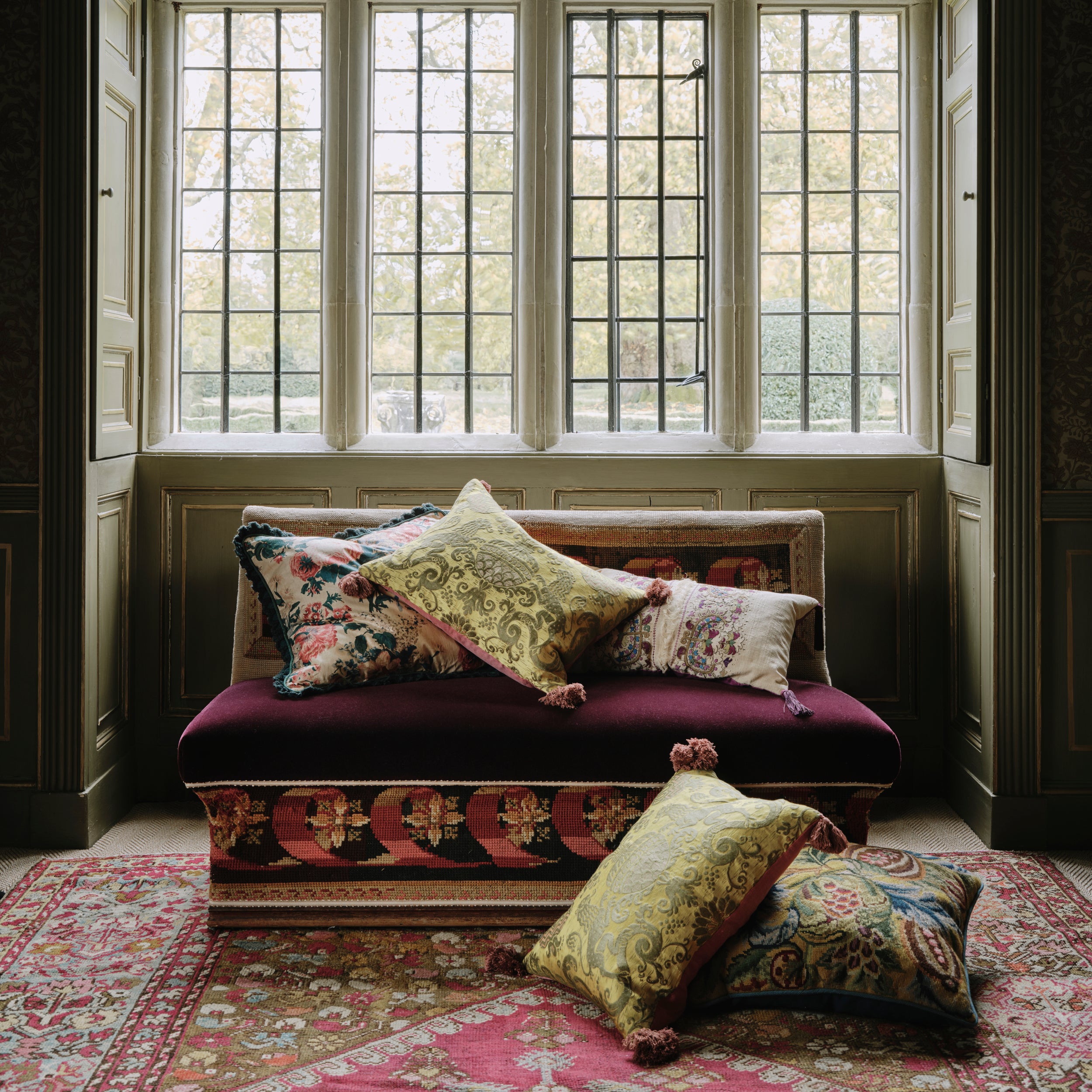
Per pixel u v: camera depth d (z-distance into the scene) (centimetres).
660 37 389
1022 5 329
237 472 382
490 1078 208
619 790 274
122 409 370
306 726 272
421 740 271
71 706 337
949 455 376
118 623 368
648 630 310
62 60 329
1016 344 334
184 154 391
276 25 388
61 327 333
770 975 231
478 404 396
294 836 274
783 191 393
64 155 331
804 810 231
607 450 390
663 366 396
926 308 389
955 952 230
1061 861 327
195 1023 229
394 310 394
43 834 337
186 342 395
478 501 318
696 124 391
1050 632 338
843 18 389
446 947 266
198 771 269
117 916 283
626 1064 213
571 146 392
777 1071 211
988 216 337
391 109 391
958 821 364
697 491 384
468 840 275
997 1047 220
